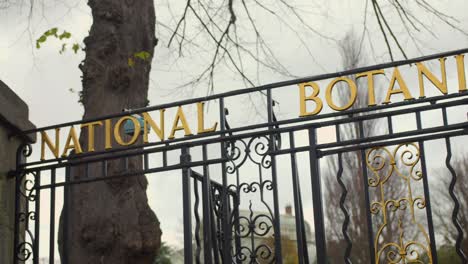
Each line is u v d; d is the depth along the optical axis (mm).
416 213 18828
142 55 7469
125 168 5953
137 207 7066
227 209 5715
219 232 6227
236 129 5641
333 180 20766
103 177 5953
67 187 6090
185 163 5742
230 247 5547
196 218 5926
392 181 19078
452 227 19234
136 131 5840
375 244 5156
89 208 6965
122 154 5926
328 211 20516
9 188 6262
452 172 5070
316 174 5359
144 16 8109
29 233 6102
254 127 5625
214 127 5684
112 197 6977
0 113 6066
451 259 18625
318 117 5414
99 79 7613
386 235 18297
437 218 19562
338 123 5402
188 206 5645
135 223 6957
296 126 5523
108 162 7082
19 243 6246
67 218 6023
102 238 6836
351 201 19859
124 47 7781
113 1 7863
